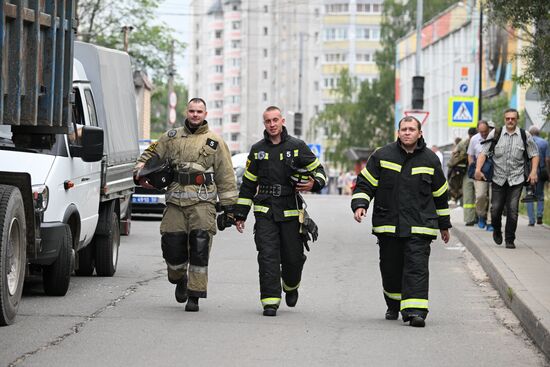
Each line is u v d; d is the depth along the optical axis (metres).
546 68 23.42
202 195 13.44
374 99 110.88
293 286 13.72
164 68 74.06
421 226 12.72
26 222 12.98
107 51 19.59
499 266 17.02
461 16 77.88
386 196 12.84
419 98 41.03
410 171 12.79
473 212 26.67
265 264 13.34
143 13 71.75
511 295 14.20
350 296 15.30
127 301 14.38
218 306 14.09
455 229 26.27
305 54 163.25
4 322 12.08
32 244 13.05
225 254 21.12
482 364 10.52
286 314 13.48
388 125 111.69
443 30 85.12
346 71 117.50
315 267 19.00
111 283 16.41
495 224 20.70
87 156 14.75
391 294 13.13
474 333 12.31
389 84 110.56
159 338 11.53
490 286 16.80
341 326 12.60
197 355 10.61
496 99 60.22
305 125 161.50
